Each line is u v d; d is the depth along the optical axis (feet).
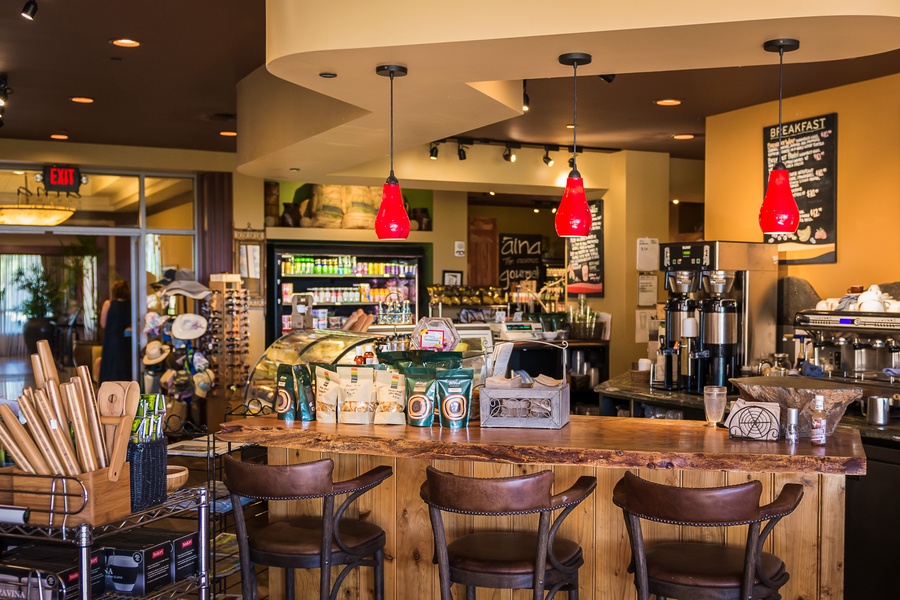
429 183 27.81
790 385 11.33
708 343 18.63
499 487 9.51
